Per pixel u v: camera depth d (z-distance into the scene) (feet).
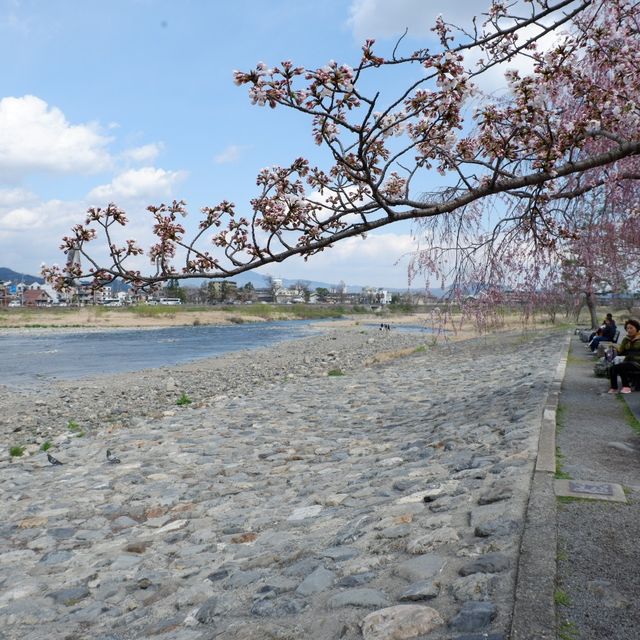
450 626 12.09
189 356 159.33
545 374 54.08
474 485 21.70
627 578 14.11
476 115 20.25
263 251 18.45
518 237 26.40
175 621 15.85
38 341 228.22
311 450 38.19
